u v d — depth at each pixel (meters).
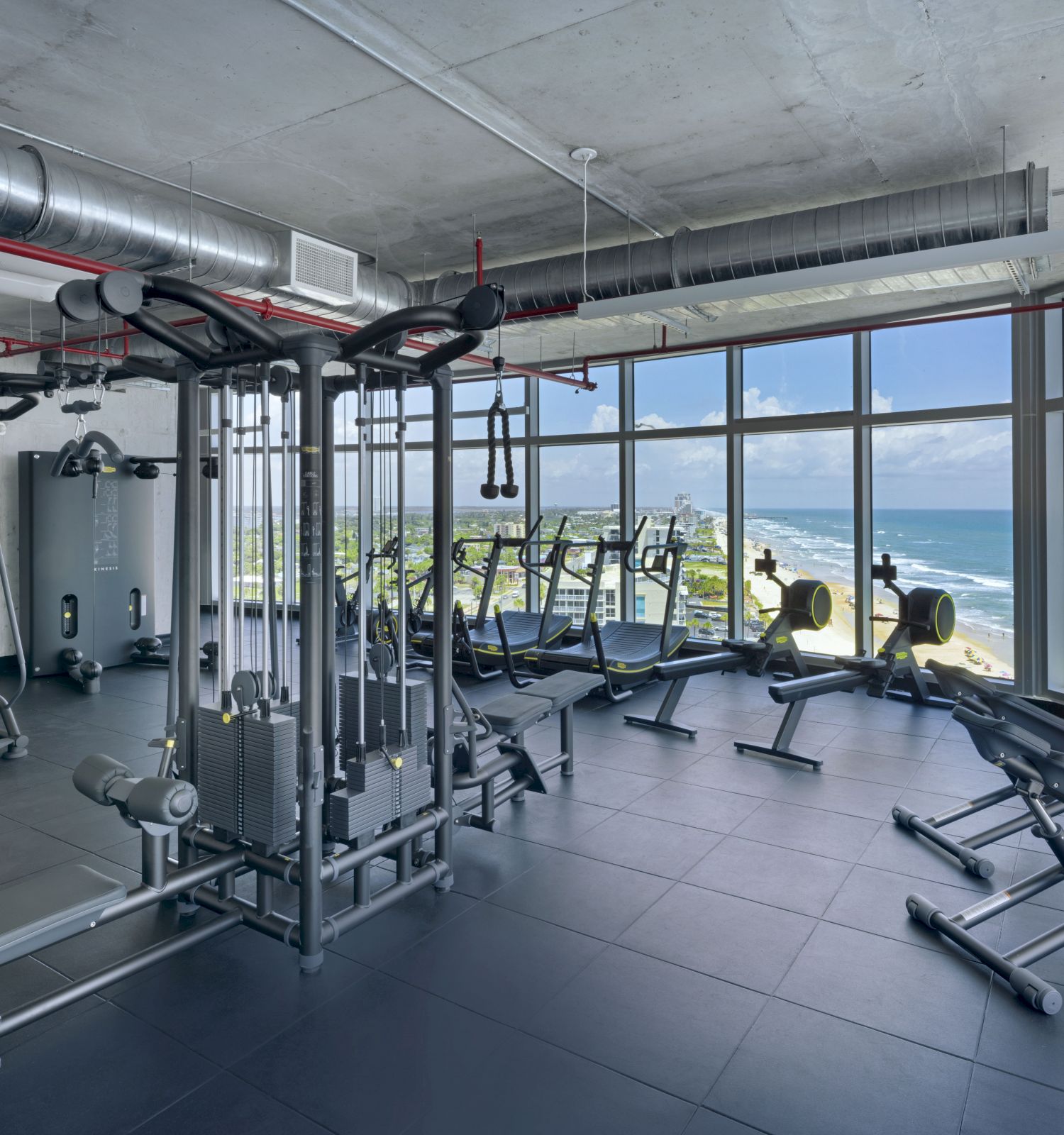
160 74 2.87
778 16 2.56
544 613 6.55
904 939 2.58
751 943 2.56
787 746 4.45
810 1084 1.93
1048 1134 1.78
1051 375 5.30
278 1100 1.88
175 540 2.76
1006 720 2.67
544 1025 2.16
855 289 3.96
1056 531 5.34
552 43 2.70
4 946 1.77
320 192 3.96
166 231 3.38
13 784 4.00
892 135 3.41
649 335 6.39
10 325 6.39
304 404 2.38
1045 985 2.20
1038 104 3.15
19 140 3.37
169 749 2.69
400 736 2.75
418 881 2.82
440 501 2.87
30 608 6.36
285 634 2.76
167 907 2.82
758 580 6.86
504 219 4.36
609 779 4.11
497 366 2.69
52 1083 1.94
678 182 3.88
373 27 2.60
